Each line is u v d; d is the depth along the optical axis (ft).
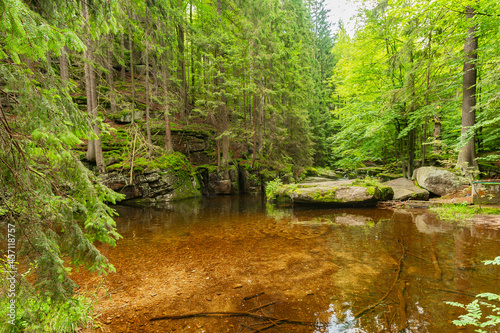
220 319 10.77
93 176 10.55
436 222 27.20
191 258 18.57
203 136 71.15
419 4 35.45
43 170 8.87
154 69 54.95
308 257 18.13
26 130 7.84
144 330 10.04
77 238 9.41
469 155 35.99
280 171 76.54
